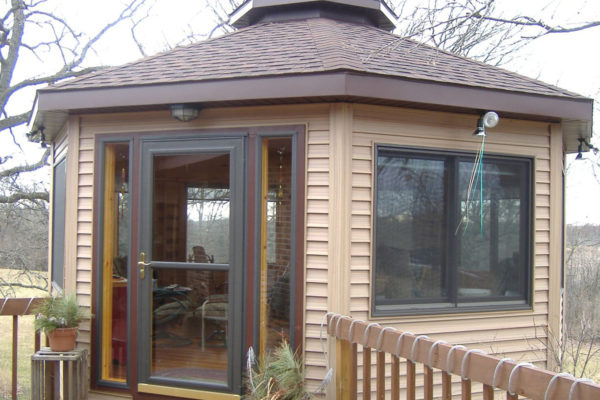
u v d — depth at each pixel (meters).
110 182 4.68
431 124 4.43
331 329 3.63
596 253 13.26
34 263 13.02
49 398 4.18
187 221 4.38
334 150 4.09
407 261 4.35
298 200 4.15
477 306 4.55
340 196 4.05
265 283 4.27
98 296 4.57
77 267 4.68
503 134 4.71
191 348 4.36
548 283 4.86
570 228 13.58
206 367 4.32
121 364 4.58
